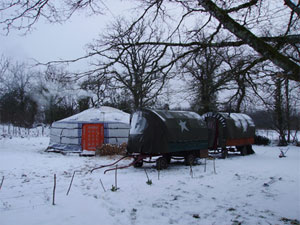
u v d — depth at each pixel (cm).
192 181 881
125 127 1841
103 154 1652
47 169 1122
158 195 692
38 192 701
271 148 2314
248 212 553
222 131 1600
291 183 832
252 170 1113
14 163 1248
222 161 1458
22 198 631
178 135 1198
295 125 2816
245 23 521
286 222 492
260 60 493
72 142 1772
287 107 2266
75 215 508
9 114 3722
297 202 620
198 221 504
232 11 507
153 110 1192
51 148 1856
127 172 1076
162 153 1221
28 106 3894
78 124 1775
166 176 979
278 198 659
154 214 542
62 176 964
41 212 518
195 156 1347
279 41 476
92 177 941
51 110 3503
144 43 542
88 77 541
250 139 1861
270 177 941
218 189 764
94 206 568
